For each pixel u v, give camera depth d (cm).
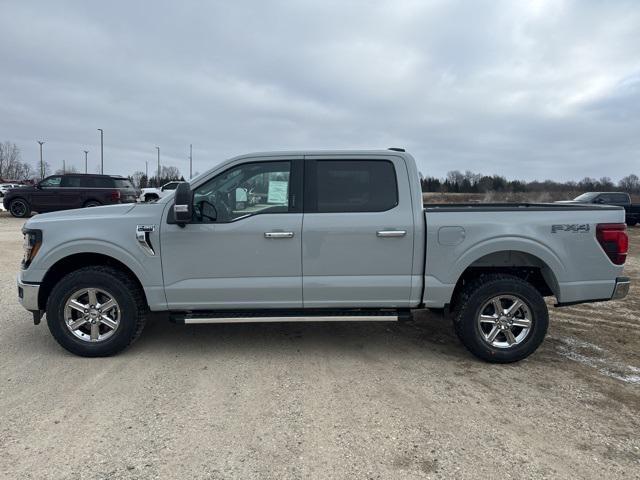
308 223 446
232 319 451
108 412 351
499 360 454
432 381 416
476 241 449
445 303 458
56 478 273
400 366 450
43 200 1922
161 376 417
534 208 471
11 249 1139
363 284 452
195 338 522
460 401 377
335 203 454
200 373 425
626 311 662
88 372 424
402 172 457
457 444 314
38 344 496
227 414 351
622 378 429
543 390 400
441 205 561
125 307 449
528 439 322
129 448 305
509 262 470
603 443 319
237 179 454
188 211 423
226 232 444
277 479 276
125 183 2011
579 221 455
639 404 378
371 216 449
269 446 309
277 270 450
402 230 447
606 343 527
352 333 547
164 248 445
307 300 455
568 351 499
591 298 462
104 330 468
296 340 520
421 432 329
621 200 2170
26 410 353
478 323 452
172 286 449
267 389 394
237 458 296
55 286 448
